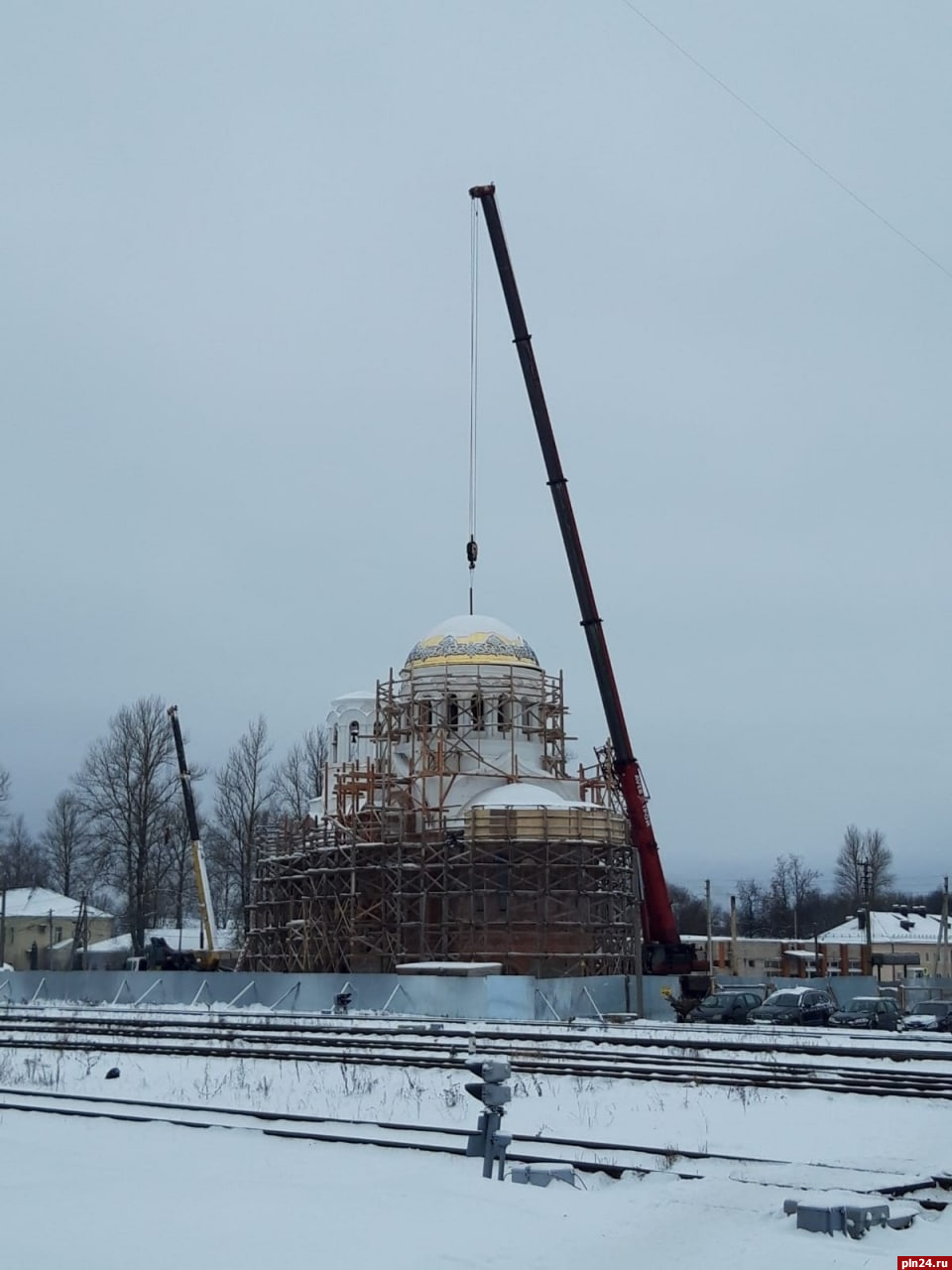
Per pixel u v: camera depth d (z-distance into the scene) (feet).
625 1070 100.42
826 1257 41.88
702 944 371.97
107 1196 49.78
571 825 220.02
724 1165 60.64
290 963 240.73
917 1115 80.12
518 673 248.11
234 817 359.87
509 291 242.99
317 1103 85.15
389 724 243.40
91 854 388.98
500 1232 44.32
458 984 176.35
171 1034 135.03
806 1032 148.56
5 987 235.81
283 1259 40.52
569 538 232.12
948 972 422.82
